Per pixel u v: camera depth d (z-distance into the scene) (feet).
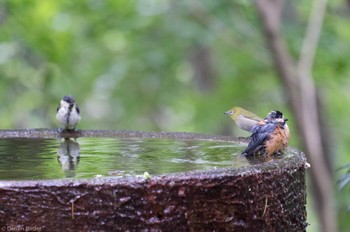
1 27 47.09
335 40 47.78
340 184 22.33
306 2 48.39
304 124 44.04
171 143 24.36
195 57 70.49
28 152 22.27
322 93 53.62
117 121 65.31
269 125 19.88
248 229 15.94
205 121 57.62
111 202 14.73
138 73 58.95
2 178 16.83
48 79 49.75
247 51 52.21
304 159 18.76
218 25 50.98
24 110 54.60
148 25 54.49
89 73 58.59
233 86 57.16
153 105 62.69
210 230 15.46
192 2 50.83
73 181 14.62
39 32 46.96
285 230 17.07
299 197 17.90
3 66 49.21
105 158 20.72
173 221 15.11
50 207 14.49
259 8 43.73
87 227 14.65
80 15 52.39
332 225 43.83
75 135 26.99
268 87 57.00
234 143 24.11
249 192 15.92
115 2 51.62
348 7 44.75
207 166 18.57
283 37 46.44
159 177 15.05
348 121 60.44
